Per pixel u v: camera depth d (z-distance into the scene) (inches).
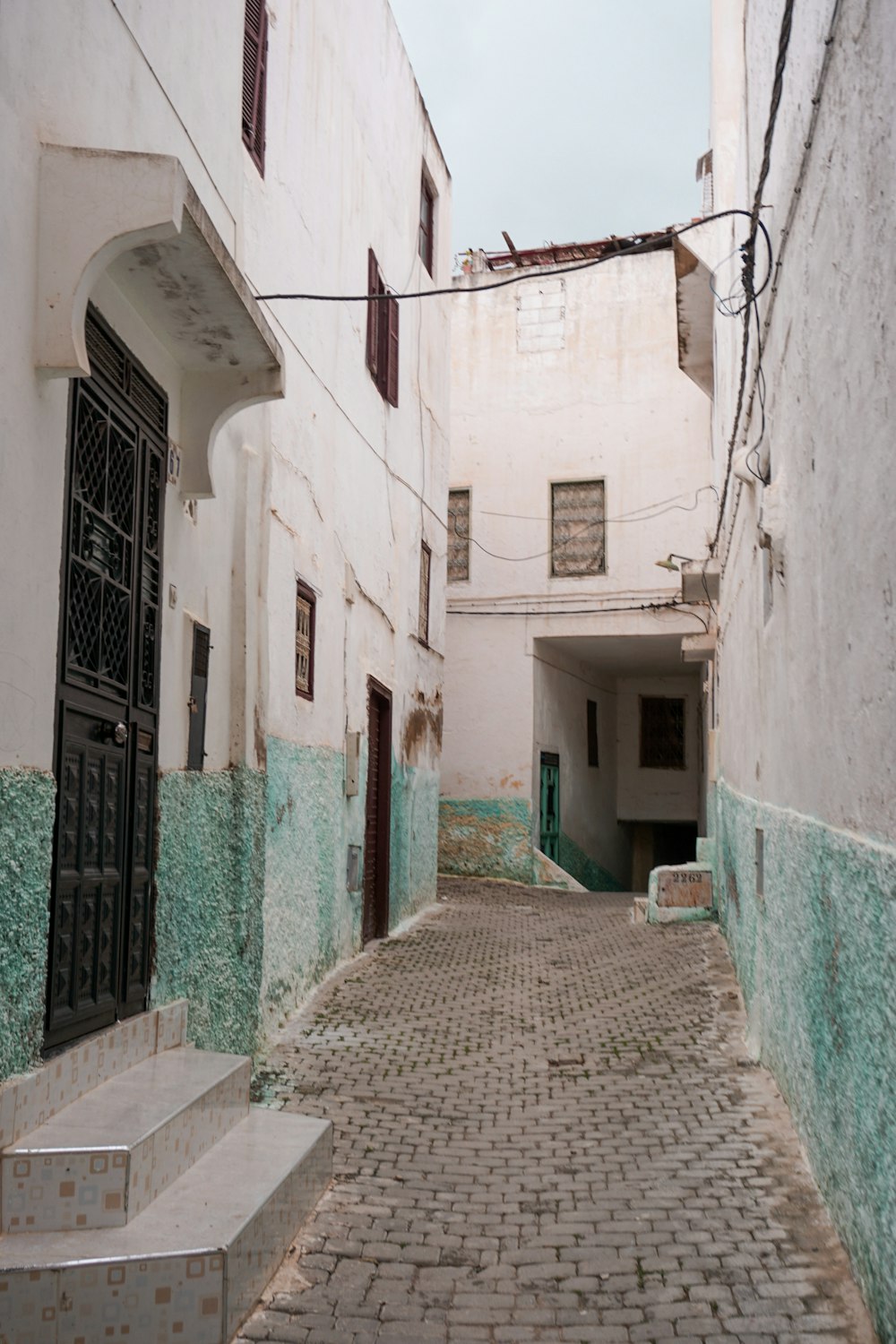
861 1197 138.6
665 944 408.8
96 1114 149.9
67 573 157.9
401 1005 310.0
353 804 378.3
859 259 132.5
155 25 189.5
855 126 133.0
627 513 658.2
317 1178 174.1
